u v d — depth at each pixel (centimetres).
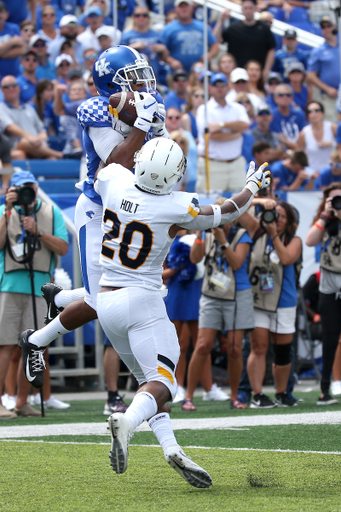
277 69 4947
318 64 4781
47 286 1461
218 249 2397
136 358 1199
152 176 1180
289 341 2420
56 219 2405
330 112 4778
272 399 2631
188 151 3544
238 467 1334
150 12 5156
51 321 1411
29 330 1423
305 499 1073
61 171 3706
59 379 3350
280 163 3725
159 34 4666
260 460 1397
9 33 4400
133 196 1203
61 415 2339
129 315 1188
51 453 1536
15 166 3641
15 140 3772
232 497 1099
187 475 1147
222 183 3638
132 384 3219
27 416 2347
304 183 3769
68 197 3347
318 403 2423
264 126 3888
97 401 2836
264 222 2347
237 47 4603
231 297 2373
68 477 1290
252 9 4603
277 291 2400
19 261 2331
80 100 3900
